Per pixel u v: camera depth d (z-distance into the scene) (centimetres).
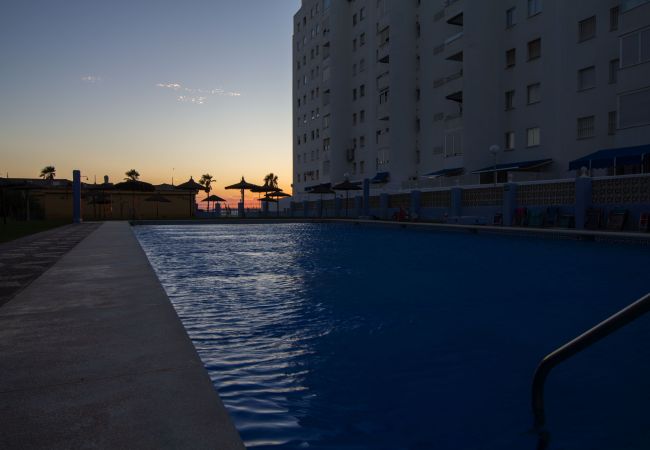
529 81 2822
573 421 246
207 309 520
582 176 1683
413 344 387
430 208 2578
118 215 4581
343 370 326
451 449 220
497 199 2097
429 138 3709
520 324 449
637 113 2117
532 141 2823
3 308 390
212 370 326
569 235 1414
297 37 6291
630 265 880
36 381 227
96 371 242
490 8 3027
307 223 2878
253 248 1284
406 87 3953
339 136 5050
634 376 307
